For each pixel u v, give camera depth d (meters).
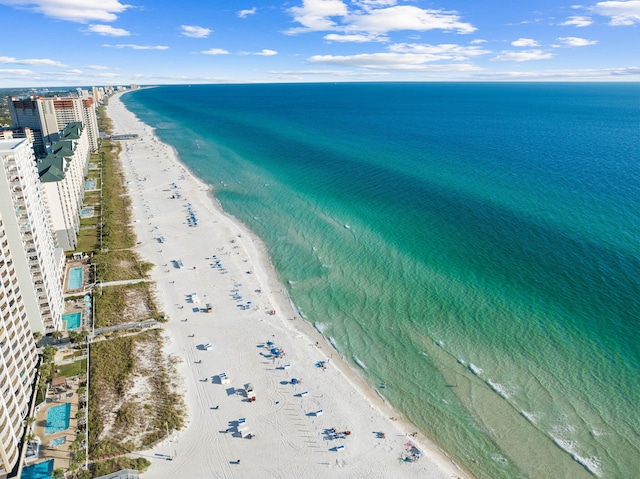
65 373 79.44
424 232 138.25
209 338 91.06
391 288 108.12
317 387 78.62
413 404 75.44
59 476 57.50
